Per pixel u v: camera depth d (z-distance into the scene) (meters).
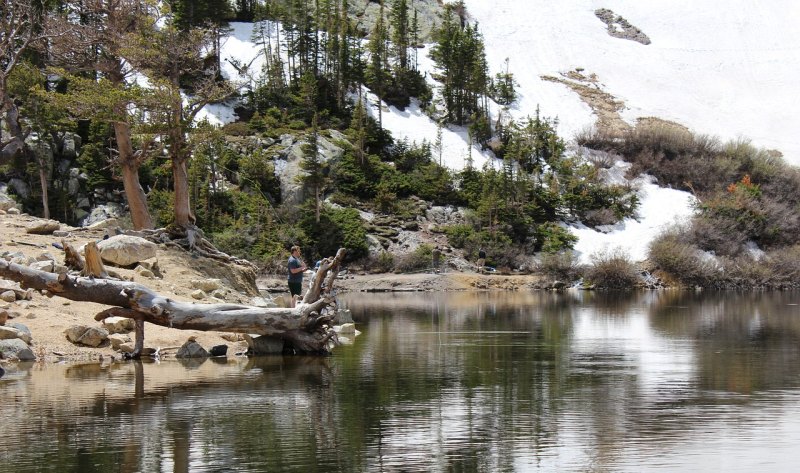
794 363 16.72
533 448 9.62
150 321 17.00
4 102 24.09
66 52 32.53
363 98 78.12
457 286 52.00
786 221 68.25
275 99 72.38
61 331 17.80
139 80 48.31
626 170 75.69
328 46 77.75
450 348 19.42
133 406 12.01
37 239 24.36
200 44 32.91
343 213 60.31
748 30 109.25
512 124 74.75
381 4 90.31
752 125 90.19
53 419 11.12
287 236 56.16
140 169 57.16
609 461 9.07
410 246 59.75
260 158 60.97
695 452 9.45
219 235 53.38
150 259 23.45
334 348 19.34
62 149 55.38
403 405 12.16
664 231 63.34
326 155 65.06
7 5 27.34
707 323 26.89
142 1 33.09
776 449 9.58
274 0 84.38
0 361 16.23
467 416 11.40
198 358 17.36
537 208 65.94
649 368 16.00
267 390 13.40
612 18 110.31
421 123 78.12
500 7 108.38
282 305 24.72
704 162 76.19
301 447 9.67
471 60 80.81
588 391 13.34
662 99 93.69
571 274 55.72
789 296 45.53
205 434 10.29
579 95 90.50
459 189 67.81
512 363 16.66
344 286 50.56
